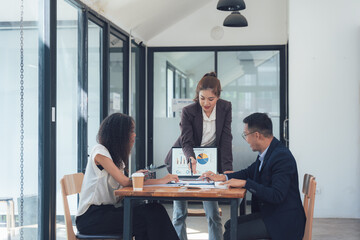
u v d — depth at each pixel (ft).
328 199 24.93
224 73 28.76
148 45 29.01
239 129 28.58
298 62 25.20
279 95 28.35
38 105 14.66
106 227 12.15
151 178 13.56
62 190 12.16
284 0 28.17
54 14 15.24
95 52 20.08
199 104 15.23
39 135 14.73
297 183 11.93
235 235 11.15
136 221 12.14
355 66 24.90
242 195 11.03
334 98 24.98
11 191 13.28
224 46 28.60
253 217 12.28
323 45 25.08
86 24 18.20
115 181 12.62
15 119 13.50
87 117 18.37
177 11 26.58
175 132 29.14
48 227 14.80
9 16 13.25
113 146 12.76
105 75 21.01
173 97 29.14
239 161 28.48
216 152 15.15
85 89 18.22
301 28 25.20
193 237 20.17
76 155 17.67
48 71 14.92
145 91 29.09
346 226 22.53
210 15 28.68
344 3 24.95
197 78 28.94
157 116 29.27
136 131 27.61
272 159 11.95
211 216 15.43
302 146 25.11
